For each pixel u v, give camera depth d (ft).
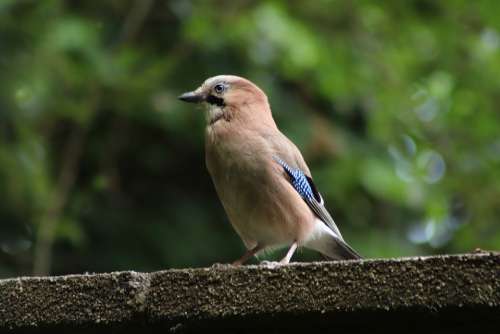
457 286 13.20
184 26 47.65
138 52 47.73
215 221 48.78
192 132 47.11
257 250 26.07
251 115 26.66
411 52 51.83
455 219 52.39
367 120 50.29
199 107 27.32
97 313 14.67
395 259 13.55
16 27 45.16
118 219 47.26
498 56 51.62
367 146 49.19
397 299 13.39
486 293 13.07
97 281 14.80
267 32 46.39
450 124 51.88
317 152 47.03
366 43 50.55
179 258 46.93
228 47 48.42
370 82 49.47
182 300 14.34
